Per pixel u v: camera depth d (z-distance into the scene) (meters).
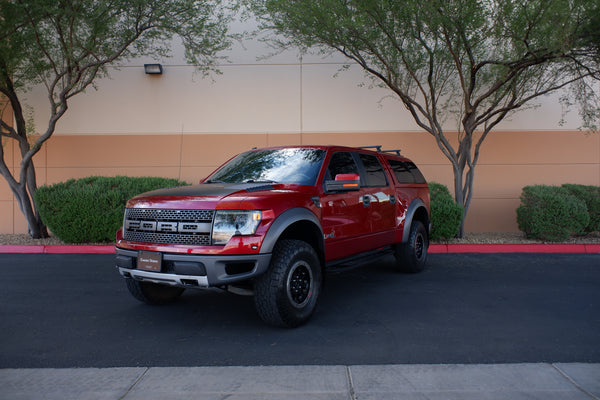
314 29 8.41
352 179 4.68
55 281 6.37
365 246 5.50
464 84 9.57
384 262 7.89
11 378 3.14
